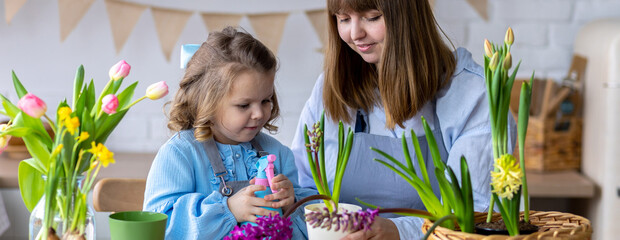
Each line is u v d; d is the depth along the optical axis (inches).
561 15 99.6
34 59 100.7
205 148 49.1
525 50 100.2
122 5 97.3
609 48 85.7
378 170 54.1
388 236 42.4
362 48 50.3
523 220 35.8
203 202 45.5
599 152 88.1
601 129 87.5
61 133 34.9
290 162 54.1
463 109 51.8
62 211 35.4
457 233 33.0
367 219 33.2
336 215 33.3
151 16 99.7
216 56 47.6
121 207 56.0
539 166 94.1
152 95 38.2
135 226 35.7
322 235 37.7
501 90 34.5
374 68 54.1
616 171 85.7
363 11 48.3
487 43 35.6
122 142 102.3
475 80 52.2
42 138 36.1
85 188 36.5
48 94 101.0
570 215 37.0
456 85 52.5
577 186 86.7
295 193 51.8
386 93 50.6
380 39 49.2
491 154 51.0
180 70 100.3
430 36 50.8
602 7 99.4
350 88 54.3
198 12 99.4
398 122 51.7
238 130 47.8
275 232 35.7
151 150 102.4
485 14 98.9
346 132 55.0
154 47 100.3
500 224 35.7
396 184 54.0
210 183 48.8
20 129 34.8
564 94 92.7
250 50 47.5
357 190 54.6
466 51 54.1
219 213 44.7
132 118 101.7
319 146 40.7
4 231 92.3
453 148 51.9
